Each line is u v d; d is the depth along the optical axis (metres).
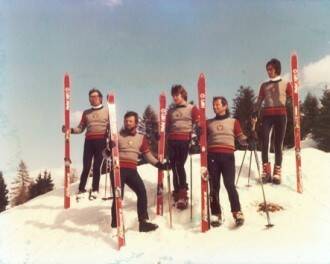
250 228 5.36
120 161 5.70
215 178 5.61
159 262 4.84
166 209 6.23
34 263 5.16
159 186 6.22
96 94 7.23
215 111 5.79
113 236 5.65
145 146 5.83
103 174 8.28
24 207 7.06
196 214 5.98
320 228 5.18
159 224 5.84
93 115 7.22
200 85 5.76
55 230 6.06
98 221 6.17
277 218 5.58
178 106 6.36
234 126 5.71
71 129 7.17
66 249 5.45
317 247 4.73
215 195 5.60
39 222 6.38
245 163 7.77
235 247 4.92
